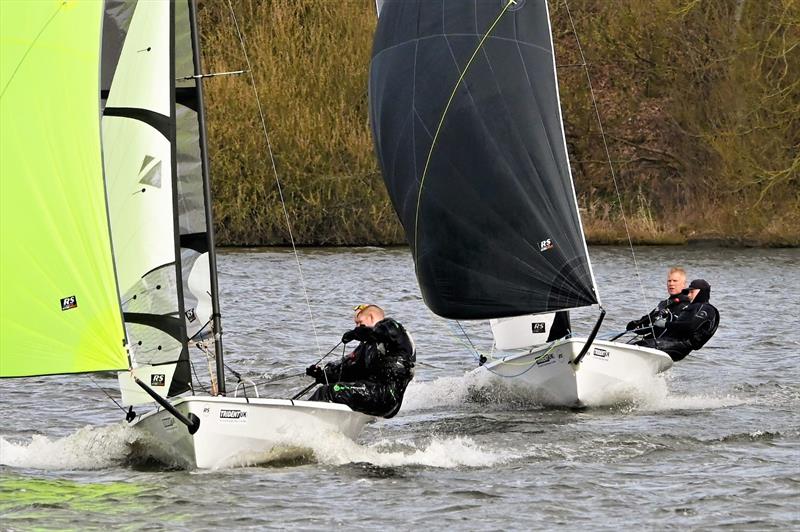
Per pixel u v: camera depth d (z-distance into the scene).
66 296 34.09
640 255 127.75
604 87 155.00
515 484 34.78
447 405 49.69
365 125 138.25
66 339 34.12
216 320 38.47
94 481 35.00
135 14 37.94
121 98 37.97
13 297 34.00
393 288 96.50
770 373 57.38
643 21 147.88
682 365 59.88
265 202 136.62
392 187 50.25
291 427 37.12
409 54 49.44
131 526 30.33
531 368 48.44
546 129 48.00
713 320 52.12
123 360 34.28
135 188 37.94
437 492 33.81
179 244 37.88
